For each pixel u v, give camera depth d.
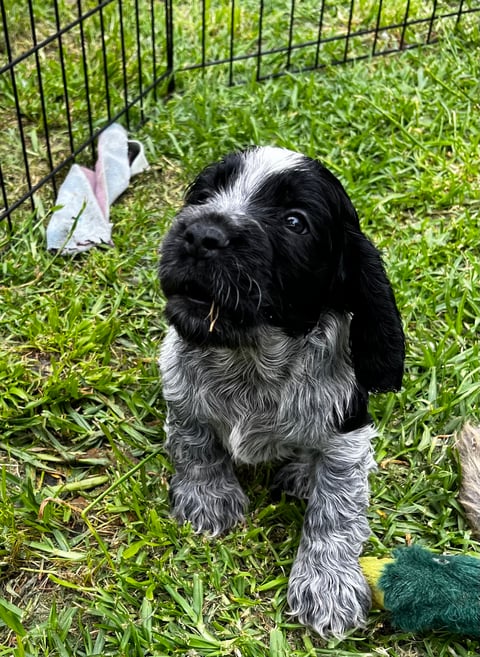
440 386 0.51
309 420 0.41
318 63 0.79
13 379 0.50
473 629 0.37
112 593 0.40
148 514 0.43
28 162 0.67
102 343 0.53
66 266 0.58
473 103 0.75
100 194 0.62
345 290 0.40
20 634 0.38
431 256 0.60
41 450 0.47
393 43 0.84
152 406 0.50
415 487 0.46
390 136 0.71
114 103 0.72
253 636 0.39
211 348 0.38
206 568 0.42
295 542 0.43
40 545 0.42
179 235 0.36
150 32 0.81
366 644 0.39
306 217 0.37
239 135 0.70
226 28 0.83
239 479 0.47
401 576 0.38
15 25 0.79
